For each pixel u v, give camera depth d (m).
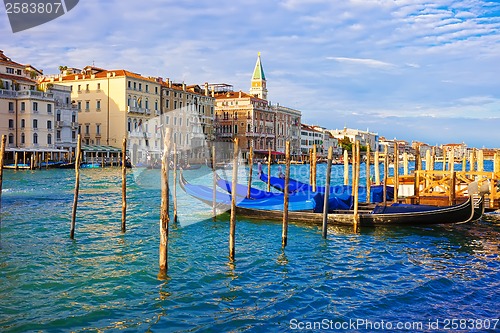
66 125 62.09
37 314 9.06
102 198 27.56
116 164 61.88
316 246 15.15
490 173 19.31
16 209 22.33
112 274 11.55
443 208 17.41
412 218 17.69
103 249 14.09
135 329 8.54
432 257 14.04
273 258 13.55
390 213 17.80
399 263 13.30
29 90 56.31
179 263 12.65
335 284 11.27
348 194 20.47
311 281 11.47
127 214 21.19
